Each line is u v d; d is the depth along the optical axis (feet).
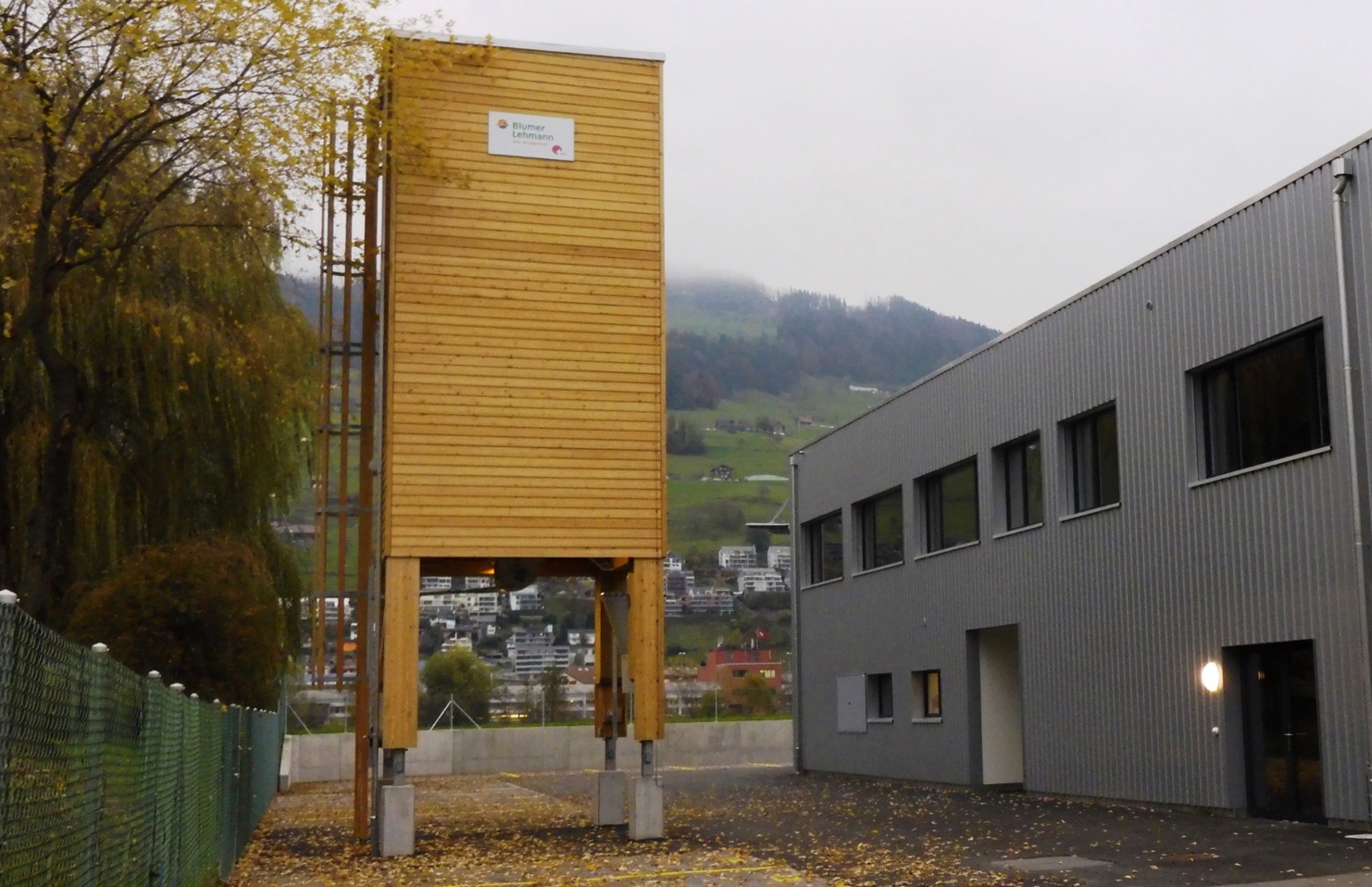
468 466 55.77
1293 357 53.93
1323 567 50.88
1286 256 53.47
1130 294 64.75
